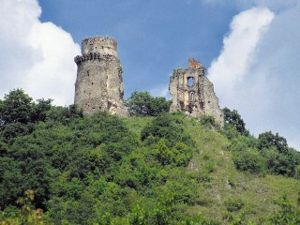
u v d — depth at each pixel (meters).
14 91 133.75
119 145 118.06
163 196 100.38
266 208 107.12
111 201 101.50
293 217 100.31
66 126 131.25
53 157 113.06
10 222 63.16
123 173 109.75
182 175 112.81
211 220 97.19
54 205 99.94
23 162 106.44
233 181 114.44
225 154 125.19
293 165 124.50
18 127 125.50
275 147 140.50
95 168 110.81
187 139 124.62
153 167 113.00
